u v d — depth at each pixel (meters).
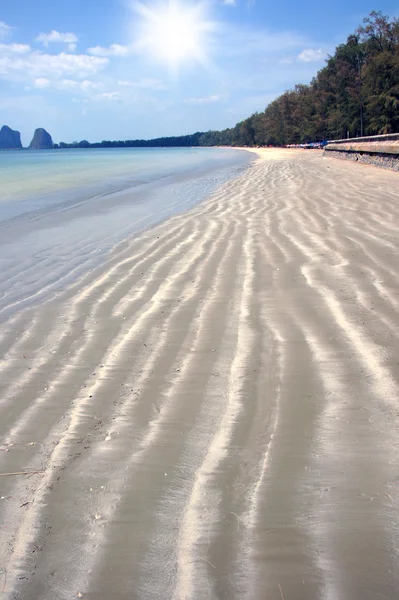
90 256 6.02
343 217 6.97
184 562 1.57
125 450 2.17
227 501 1.82
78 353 3.25
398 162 13.66
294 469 1.96
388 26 45.62
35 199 11.93
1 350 3.40
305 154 36.91
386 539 1.59
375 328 3.21
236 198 10.34
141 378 2.84
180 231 7.07
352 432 2.18
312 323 3.39
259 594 1.44
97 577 1.54
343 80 56.81
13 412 2.57
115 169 25.17
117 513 1.80
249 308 3.78
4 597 1.48
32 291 4.75
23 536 1.72
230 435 2.23
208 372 2.84
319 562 1.53
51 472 2.05
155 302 4.12
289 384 2.63
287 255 5.19
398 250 4.98
